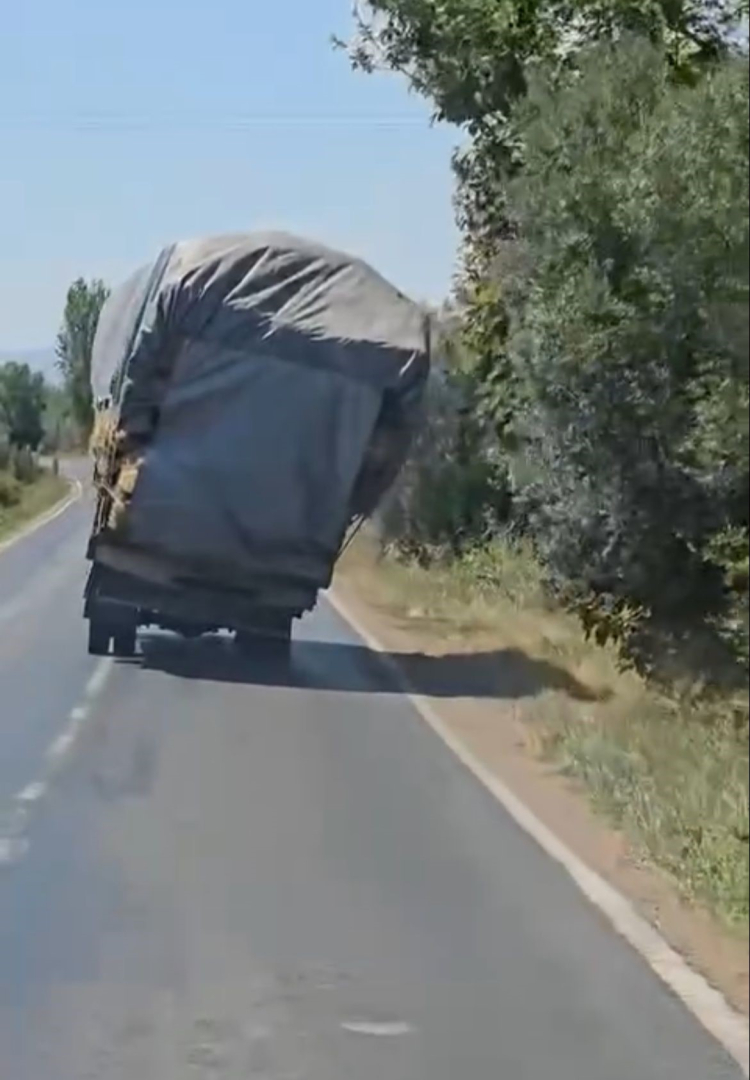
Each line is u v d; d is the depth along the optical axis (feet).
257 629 77.82
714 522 53.62
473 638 93.30
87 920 34.30
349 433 72.69
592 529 60.59
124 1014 28.14
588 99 51.31
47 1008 28.45
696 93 47.06
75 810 45.91
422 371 72.18
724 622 52.11
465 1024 27.58
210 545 74.18
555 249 51.19
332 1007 28.50
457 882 37.47
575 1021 27.66
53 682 73.61
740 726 50.29
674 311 47.52
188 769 52.54
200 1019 27.86
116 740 58.34
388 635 96.94
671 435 50.37
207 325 71.41
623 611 66.39
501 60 72.02
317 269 72.79
